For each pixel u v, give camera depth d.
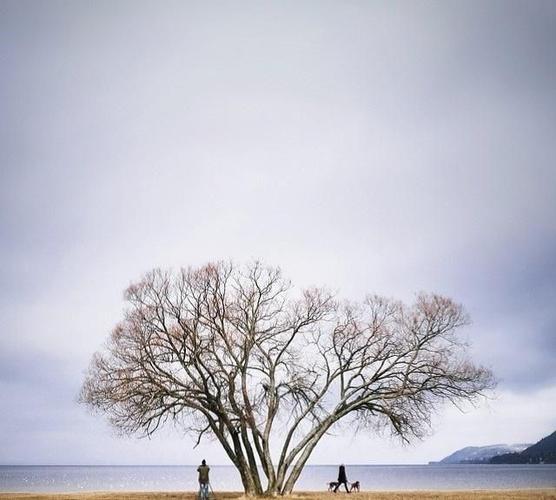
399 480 122.75
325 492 47.19
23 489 81.81
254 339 38.50
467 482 101.19
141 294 38.09
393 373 39.03
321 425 38.41
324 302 40.50
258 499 35.03
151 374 36.34
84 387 36.34
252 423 36.47
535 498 37.81
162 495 45.53
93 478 161.00
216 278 38.59
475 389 38.56
